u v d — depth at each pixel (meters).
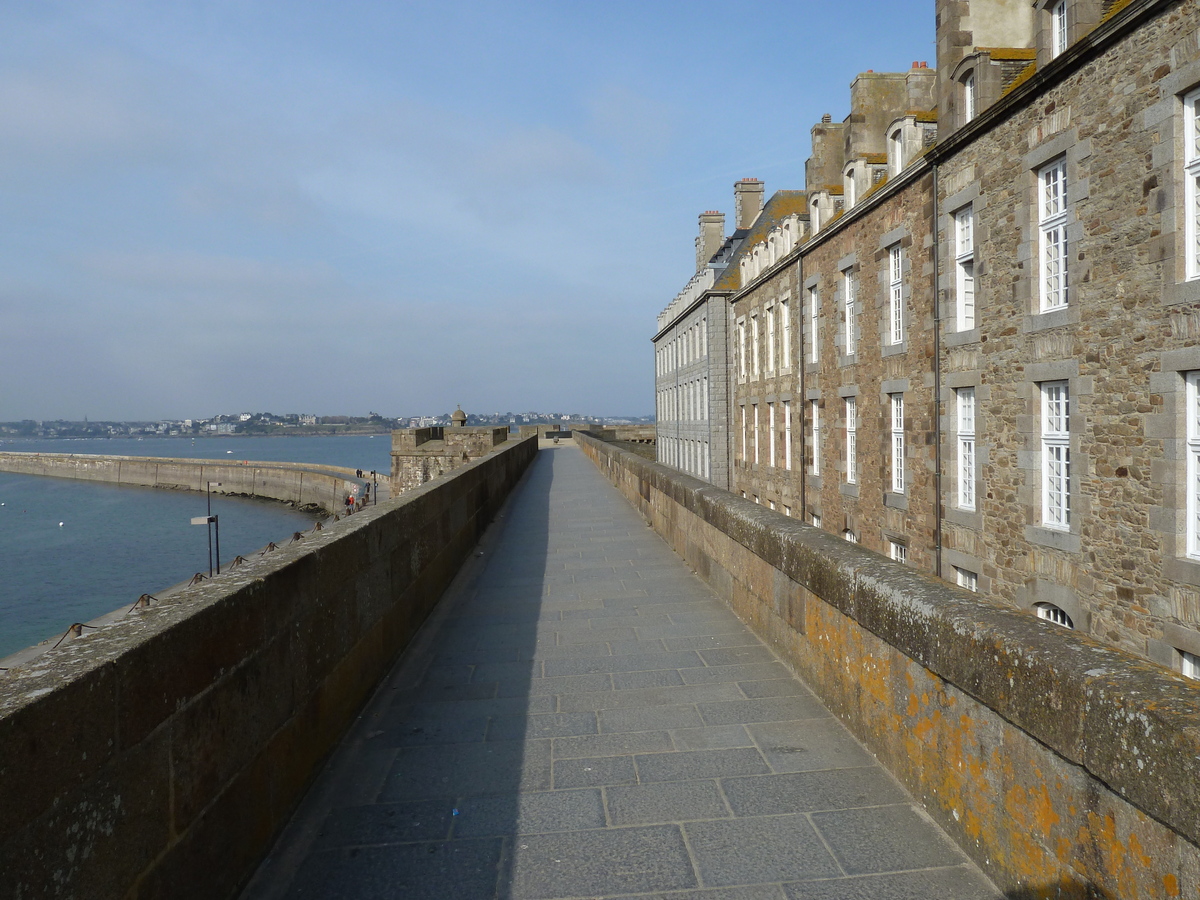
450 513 10.00
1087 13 11.16
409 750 4.77
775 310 27.31
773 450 27.70
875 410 18.39
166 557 62.59
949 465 14.86
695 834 3.71
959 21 15.61
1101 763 2.44
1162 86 9.58
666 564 10.72
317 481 87.62
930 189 15.38
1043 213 12.21
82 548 66.50
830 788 4.10
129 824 2.50
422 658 6.70
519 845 3.67
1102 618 10.70
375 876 3.44
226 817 3.20
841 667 4.94
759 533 6.85
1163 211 9.59
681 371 47.53
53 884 2.12
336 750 4.78
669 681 5.92
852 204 20.55
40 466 150.75
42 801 2.09
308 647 4.34
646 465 15.44
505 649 6.91
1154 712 2.24
